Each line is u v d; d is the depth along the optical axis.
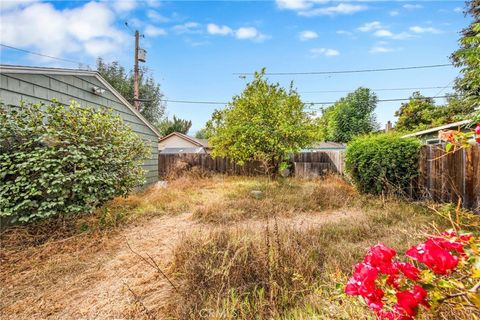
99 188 4.33
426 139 9.52
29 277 2.62
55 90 4.88
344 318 1.54
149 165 8.91
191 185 8.23
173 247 3.01
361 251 2.75
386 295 0.91
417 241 2.66
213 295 2.10
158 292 2.28
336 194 5.85
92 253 3.15
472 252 0.84
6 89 3.87
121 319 1.99
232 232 2.99
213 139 9.80
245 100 8.93
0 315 2.08
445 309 1.05
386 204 4.81
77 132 4.19
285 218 4.54
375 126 25.80
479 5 9.38
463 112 10.06
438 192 4.95
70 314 2.08
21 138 3.86
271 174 9.43
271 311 1.90
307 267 2.35
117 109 7.12
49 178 3.65
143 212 4.80
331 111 25.28
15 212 3.50
